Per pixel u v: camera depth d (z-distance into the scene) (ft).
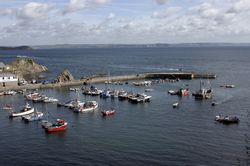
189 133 321.93
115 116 400.88
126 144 293.02
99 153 273.13
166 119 379.76
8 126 365.81
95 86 646.33
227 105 448.65
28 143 304.91
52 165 251.39
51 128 336.90
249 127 340.59
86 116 403.54
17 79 624.18
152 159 256.73
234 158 256.93
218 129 334.44
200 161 251.60
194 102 474.49
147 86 640.17
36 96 512.22
